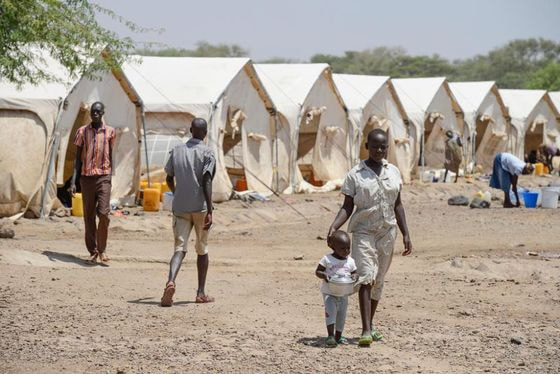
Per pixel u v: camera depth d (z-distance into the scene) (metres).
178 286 12.62
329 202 28.20
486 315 10.93
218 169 26.45
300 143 33.31
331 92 32.62
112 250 16.56
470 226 22.14
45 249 15.86
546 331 9.95
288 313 10.74
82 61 17.00
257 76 28.41
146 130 26.47
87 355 8.39
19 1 14.91
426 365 8.25
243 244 18.67
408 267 15.20
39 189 21.38
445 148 38.59
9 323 9.64
